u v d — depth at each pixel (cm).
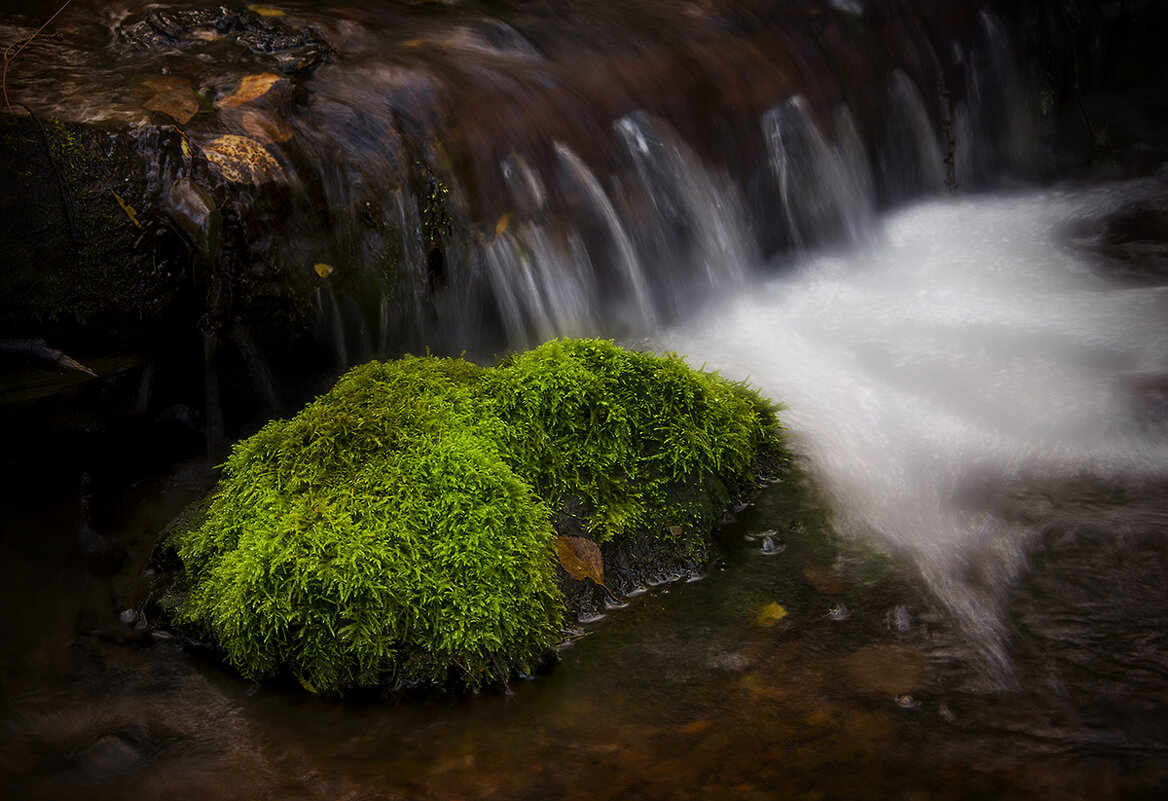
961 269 629
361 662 275
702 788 238
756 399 406
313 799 239
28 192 324
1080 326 521
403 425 311
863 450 405
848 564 331
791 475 385
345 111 451
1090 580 318
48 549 337
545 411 331
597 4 656
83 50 473
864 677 277
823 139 660
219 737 262
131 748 257
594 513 321
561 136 519
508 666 281
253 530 289
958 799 233
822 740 254
